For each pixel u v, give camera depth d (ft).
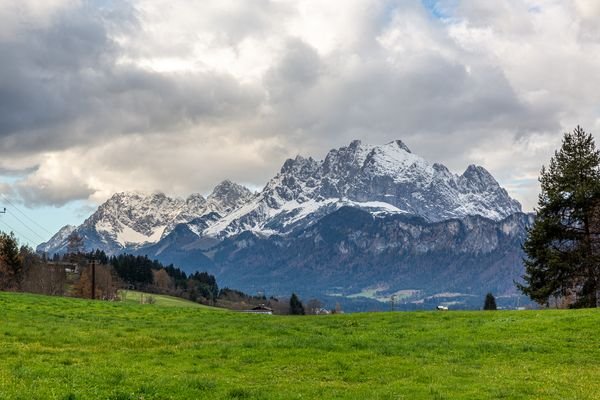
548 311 186.39
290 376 108.58
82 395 86.69
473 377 106.32
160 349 131.34
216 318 204.74
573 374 108.88
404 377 107.55
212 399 89.04
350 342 137.69
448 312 199.52
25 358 117.08
